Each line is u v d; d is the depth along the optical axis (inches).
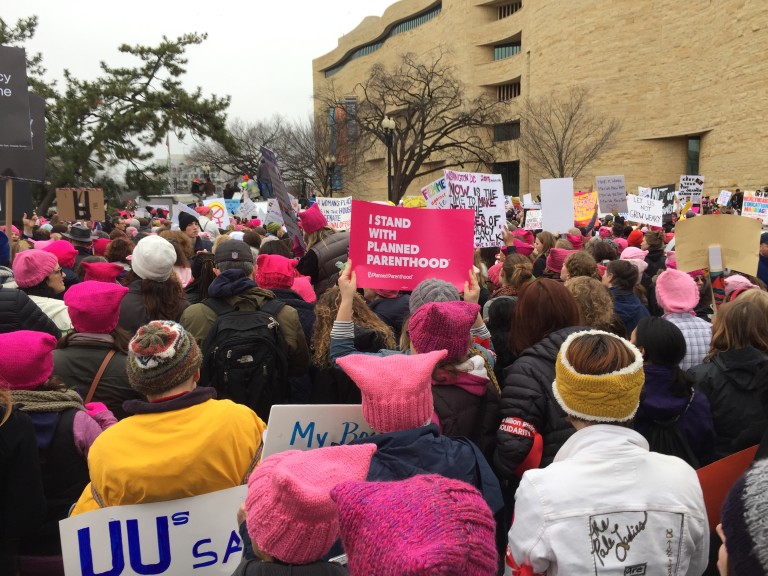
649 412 115.6
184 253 238.1
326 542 61.9
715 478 104.7
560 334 117.3
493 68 2335.1
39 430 101.6
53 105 986.7
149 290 164.7
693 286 169.2
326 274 207.3
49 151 971.9
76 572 90.4
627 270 202.7
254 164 2169.0
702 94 1517.0
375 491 50.7
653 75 1690.5
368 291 183.6
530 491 78.6
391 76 2075.5
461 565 43.9
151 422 92.7
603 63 1769.2
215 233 458.0
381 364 87.3
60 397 105.7
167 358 93.6
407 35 2832.2
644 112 1713.8
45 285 195.8
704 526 79.7
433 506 47.8
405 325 125.6
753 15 1318.9
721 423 124.7
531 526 77.4
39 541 105.1
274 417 94.2
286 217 222.7
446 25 2527.1
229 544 95.2
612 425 83.1
